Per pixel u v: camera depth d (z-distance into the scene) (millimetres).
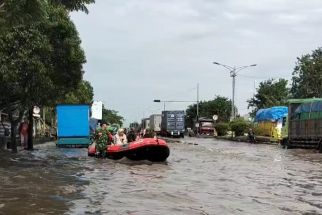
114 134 29672
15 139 29484
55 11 27281
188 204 11484
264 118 53312
